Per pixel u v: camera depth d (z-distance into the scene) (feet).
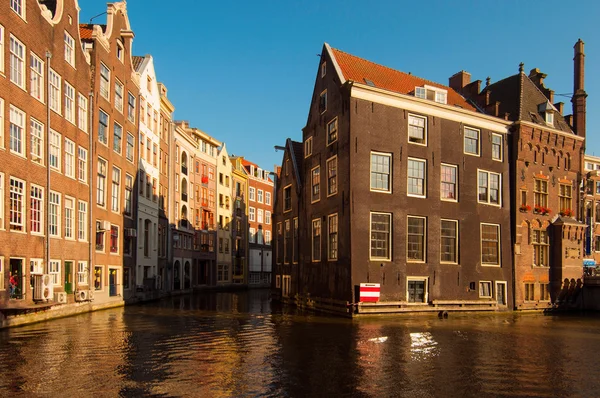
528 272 95.66
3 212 58.80
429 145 86.79
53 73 71.36
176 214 151.94
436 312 83.66
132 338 53.01
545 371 39.01
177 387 32.55
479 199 91.56
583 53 109.40
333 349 47.32
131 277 104.12
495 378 36.35
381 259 80.59
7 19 59.77
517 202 95.25
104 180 89.51
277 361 41.29
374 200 80.94
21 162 62.59
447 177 88.63
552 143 101.35
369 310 77.66
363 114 81.66
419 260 83.92
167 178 137.59
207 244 183.73
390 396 31.12
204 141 180.86
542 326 70.23
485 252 91.45
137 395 30.63
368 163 81.25
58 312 72.13
